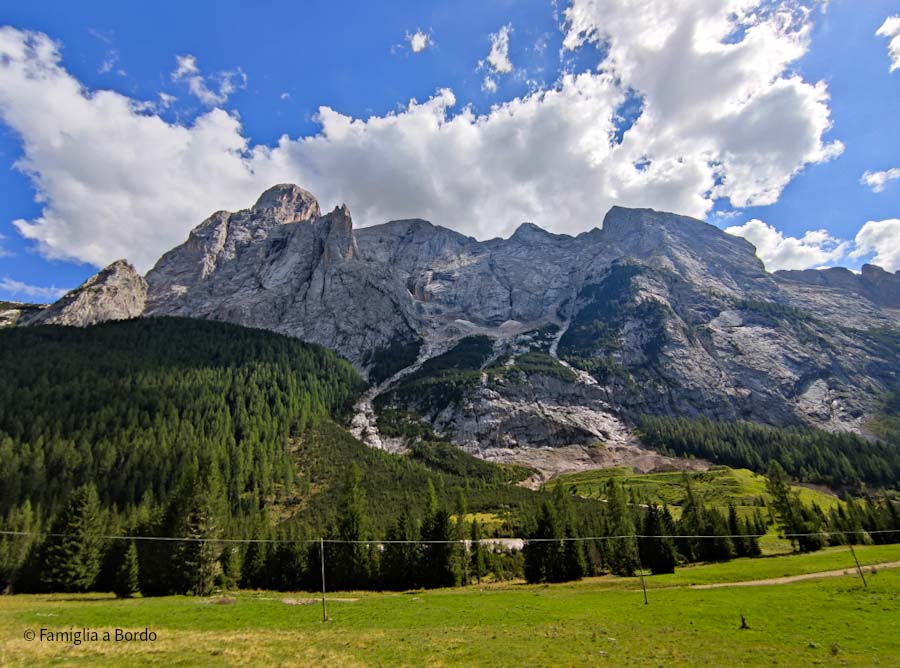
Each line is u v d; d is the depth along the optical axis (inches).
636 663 1355.8
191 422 7406.5
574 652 1487.5
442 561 3855.8
